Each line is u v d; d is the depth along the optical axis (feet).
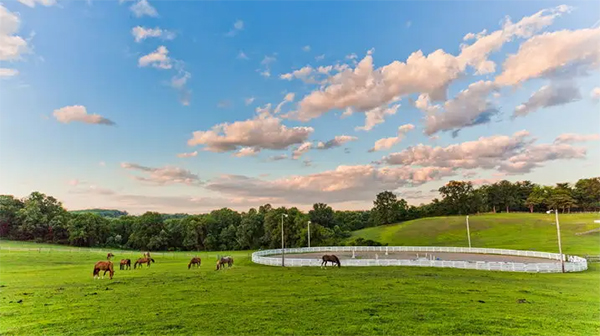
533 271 126.31
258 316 64.75
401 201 525.75
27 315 66.39
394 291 86.63
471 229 358.84
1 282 104.78
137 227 393.50
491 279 107.96
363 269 131.75
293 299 77.92
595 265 144.15
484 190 558.97
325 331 56.80
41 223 369.30
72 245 364.38
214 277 113.50
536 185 552.82
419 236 358.02
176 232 410.11
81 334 56.24
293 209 382.01
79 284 100.01
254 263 161.17
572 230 306.35
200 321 62.08
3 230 359.46
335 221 483.51
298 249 222.69
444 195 538.47
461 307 70.90
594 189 490.08
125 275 121.29
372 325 59.36
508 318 63.67
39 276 118.11
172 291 87.97
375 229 457.27
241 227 404.57
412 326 59.06
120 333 56.65
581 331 57.57
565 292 87.81
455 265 135.03
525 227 339.77
